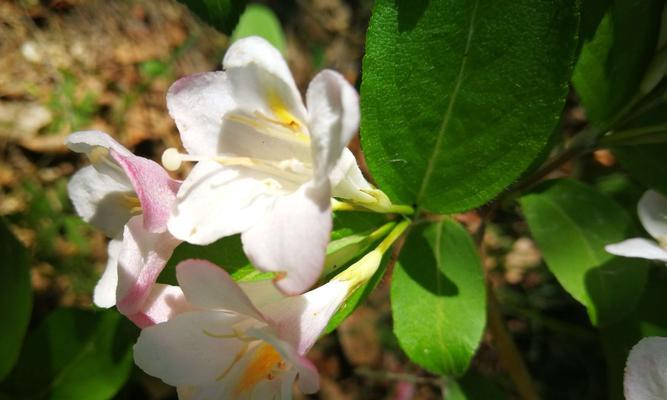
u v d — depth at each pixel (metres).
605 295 0.12
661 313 0.14
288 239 0.09
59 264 0.21
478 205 0.11
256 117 0.10
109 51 0.24
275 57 0.09
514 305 0.20
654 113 0.13
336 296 0.10
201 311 0.09
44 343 0.15
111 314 0.15
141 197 0.09
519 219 0.20
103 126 0.23
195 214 0.09
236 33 0.21
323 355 0.22
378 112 0.11
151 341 0.09
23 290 0.15
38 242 0.21
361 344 0.22
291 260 0.08
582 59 0.12
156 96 0.24
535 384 0.20
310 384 0.08
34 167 0.22
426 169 0.11
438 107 0.11
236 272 0.11
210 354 0.09
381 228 0.11
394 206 0.11
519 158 0.11
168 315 0.10
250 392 0.09
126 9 0.25
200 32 0.25
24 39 0.23
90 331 0.15
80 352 0.15
